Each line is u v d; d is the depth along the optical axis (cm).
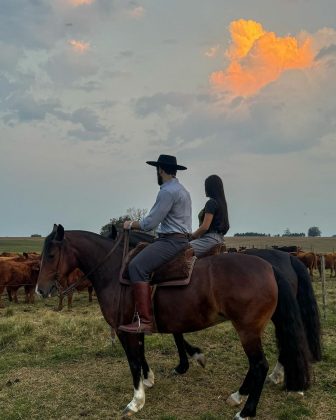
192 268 517
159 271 518
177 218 527
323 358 713
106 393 591
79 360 737
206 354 755
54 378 646
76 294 1816
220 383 625
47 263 557
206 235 596
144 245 548
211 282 500
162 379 642
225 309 495
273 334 884
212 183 598
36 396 584
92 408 548
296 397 562
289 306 502
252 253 617
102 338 859
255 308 484
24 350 805
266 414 524
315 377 632
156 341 809
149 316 512
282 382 602
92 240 575
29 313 1345
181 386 614
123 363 714
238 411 533
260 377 486
